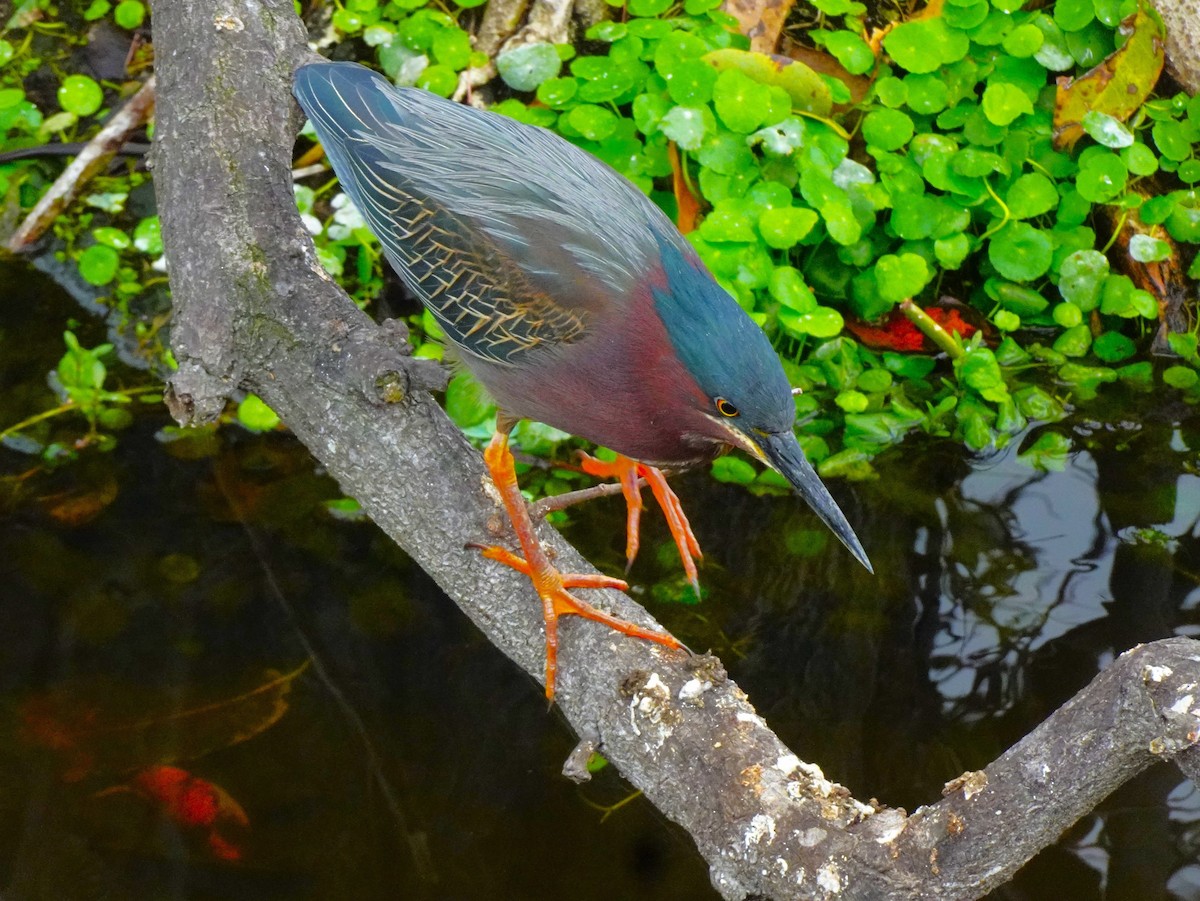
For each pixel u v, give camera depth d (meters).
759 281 5.55
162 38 4.59
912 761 4.46
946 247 5.78
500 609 3.83
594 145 6.00
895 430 5.62
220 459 5.58
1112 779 2.75
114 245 6.05
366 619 4.97
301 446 5.64
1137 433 5.68
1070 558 5.14
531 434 5.59
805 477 3.59
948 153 5.90
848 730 4.55
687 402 3.71
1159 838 4.20
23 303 6.20
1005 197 5.96
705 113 5.72
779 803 3.11
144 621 4.91
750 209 5.63
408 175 4.13
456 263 3.99
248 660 4.80
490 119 4.25
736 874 3.12
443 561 3.89
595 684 3.55
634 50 6.09
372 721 4.61
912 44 6.08
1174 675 2.64
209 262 4.06
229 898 4.05
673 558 5.17
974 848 2.83
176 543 5.21
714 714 3.35
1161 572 5.07
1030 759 2.79
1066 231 6.02
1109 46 6.12
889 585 5.07
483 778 4.45
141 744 4.48
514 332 3.89
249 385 4.09
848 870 2.94
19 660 4.73
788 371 5.85
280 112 4.50
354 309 4.08
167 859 4.13
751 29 6.33
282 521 5.32
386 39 6.27
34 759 4.40
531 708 4.69
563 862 4.21
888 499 5.40
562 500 4.14
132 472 5.50
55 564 5.10
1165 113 6.07
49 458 5.54
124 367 6.00
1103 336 6.10
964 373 5.70
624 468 4.43
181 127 4.35
